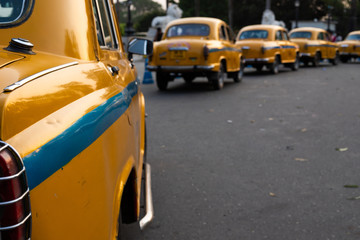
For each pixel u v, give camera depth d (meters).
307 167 5.04
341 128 7.21
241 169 4.99
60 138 1.32
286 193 4.20
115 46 3.18
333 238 3.26
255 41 17.09
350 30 37.47
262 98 10.89
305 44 21.94
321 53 22.81
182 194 4.20
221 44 12.32
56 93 1.43
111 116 1.79
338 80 15.39
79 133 1.43
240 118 8.20
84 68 1.78
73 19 1.95
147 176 3.61
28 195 1.11
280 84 14.19
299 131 7.01
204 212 3.76
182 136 6.73
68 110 1.43
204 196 4.14
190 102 10.31
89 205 1.47
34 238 1.17
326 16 82.44
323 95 11.35
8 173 1.05
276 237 3.28
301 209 3.80
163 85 12.68
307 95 11.38
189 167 5.09
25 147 1.17
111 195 1.70
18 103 1.24
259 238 3.27
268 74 18.25
